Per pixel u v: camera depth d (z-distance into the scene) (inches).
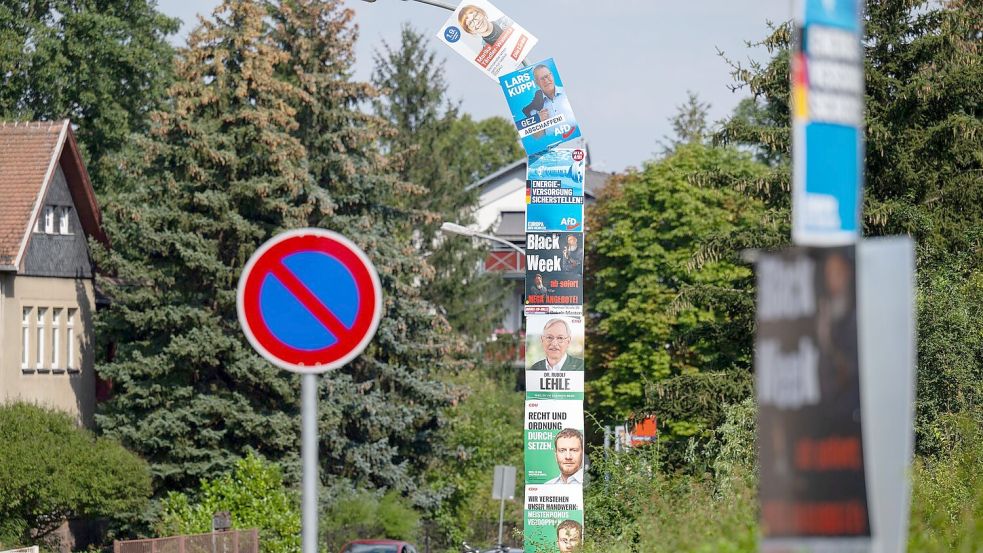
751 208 3673.7
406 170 4104.3
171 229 2704.2
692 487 1099.9
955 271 1753.2
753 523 728.3
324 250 518.3
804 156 311.9
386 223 3043.8
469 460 3476.9
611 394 3782.0
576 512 1400.1
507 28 1441.9
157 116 2716.5
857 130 319.3
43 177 2935.5
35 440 2308.1
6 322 2829.7
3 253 2815.0
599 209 4313.5
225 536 2309.3
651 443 1485.0
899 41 2182.6
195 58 2746.1
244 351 2677.2
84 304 3061.0
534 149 1429.6
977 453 1107.9
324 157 2938.0
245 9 2770.7
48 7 3944.4
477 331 4042.8
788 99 2213.3
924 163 2137.1
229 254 2770.7
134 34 4020.7
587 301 3961.6
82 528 2812.5
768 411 312.8
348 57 3068.4
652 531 898.7
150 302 2664.9
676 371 3715.6
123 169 2780.5
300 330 516.7
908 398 313.4
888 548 310.2
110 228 2709.2
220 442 2701.8
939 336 1549.0
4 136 3024.1
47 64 3821.4
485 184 5984.3
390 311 2989.7
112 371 2662.4
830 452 309.7
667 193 3796.8
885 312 315.3
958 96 2124.8
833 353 311.7
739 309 2180.1
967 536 719.7
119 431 2647.6
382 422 2883.9
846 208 317.1
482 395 3698.3
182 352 2618.1
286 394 2694.4
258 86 2748.5
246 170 2746.1
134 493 2402.8
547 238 1424.7
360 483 2876.5
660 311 3737.7
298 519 2546.8
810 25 314.5
